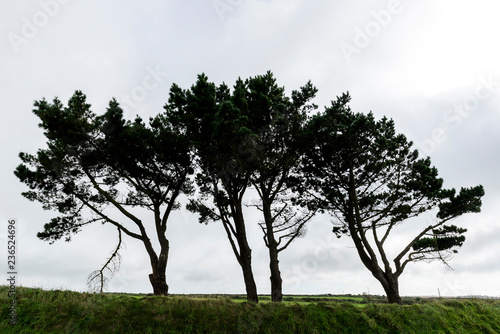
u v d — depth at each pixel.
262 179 18.72
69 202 18.23
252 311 13.26
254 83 18.48
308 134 17.72
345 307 14.64
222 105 14.17
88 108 17.70
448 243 20.42
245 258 17.64
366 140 19.59
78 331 10.89
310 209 21.62
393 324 13.77
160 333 11.33
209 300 13.60
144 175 19.05
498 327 15.17
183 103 17.97
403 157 21.48
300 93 19.22
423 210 21.25
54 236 17.31
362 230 20.20
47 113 16.12
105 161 18.34
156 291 16.61
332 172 21.27
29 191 17.31
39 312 11.52
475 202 20.58
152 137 17.89
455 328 14.50
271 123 17.53
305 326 12.87
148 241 18.17
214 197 20.72
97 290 14.62
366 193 21.84
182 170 19.25
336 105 19.56
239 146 15.72
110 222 18.31
